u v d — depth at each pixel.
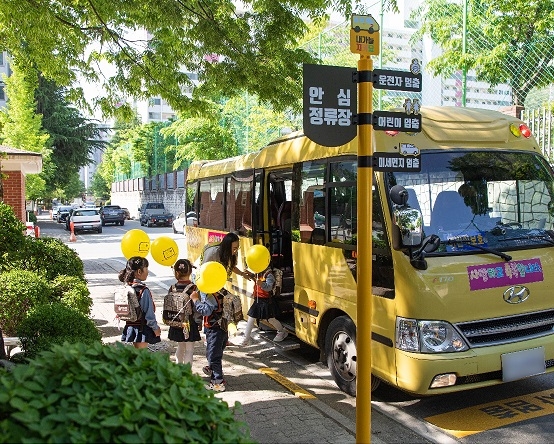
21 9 7.70
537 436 4.73
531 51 10.44
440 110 5.72
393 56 12.29
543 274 5.19
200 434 2.50
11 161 17.52
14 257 7.95
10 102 32.22
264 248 6.71
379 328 5.13
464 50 10.55
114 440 2.23
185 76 10.07
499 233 5.27
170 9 7.91
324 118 3.59
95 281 14.20
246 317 8.77
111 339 8.15
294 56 9.31
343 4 8.37
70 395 2.40
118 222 43.81
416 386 4.68
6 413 2.36
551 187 5.76
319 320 6.36
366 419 3.40
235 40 8.75
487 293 4.89
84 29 9.10
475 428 4.95
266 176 8.16
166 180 47.03
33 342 5.58
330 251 6.11
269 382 6.33
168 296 6.09
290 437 4.78
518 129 5.81
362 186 3.46
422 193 5.16
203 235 11.28
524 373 4.88
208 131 28.08
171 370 2.73
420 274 4.75
